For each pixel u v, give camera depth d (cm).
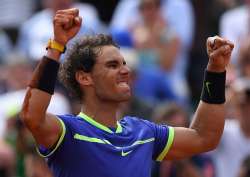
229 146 1970
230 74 2031
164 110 1908
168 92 2345
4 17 2892
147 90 2314
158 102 2284
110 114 1226
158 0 2441
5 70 2627
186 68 2516
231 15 2492
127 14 2527
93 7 2805
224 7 2594
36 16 2711
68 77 1235
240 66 2214
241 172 1798
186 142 1271
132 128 1243
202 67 2539
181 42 2462
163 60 2403
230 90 1980
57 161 1202
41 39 2556
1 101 2400
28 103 1169
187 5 2525
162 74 2358
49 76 1175
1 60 2769
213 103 1271
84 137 1199
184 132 1274
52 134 1184
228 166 1967
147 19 2448
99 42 1231
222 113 1273
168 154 1271
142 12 2450
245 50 2183
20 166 1947
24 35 2667
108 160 1196
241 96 1942
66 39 1184
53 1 2517
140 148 1226
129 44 2441
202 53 2553
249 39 2269
